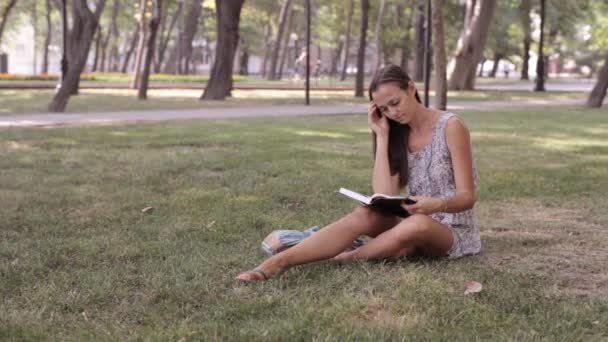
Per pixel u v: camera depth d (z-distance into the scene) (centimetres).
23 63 7644
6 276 437
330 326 346
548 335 336
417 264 448
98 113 1841
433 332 338
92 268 458
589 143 1245
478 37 3475
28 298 397
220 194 719
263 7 5947
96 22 1892
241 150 1094
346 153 1070
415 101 449
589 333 343
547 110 2125
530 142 1253
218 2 2581
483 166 952
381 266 440
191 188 759
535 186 790
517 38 6241
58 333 346
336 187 768
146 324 358
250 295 395
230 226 575
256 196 711
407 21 4875
